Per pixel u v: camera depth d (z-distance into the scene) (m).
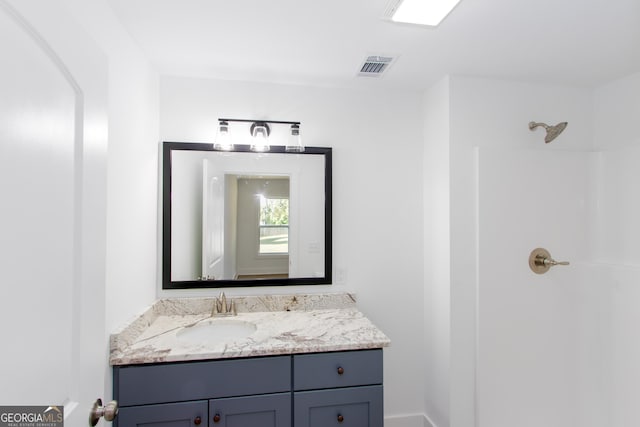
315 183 1.98
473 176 1.84
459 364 1.80
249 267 1.92
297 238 1.97
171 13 1.28
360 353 1.46
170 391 1.32
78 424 0.75
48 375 0.65
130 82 1.44
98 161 0.85
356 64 1.72
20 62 0.57
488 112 1.86
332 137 2.02
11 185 0.55
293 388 1.42
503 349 1.82
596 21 1.31
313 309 1.93
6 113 0.54
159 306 1.78
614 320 1.82
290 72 1.82
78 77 0.75
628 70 1.76
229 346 1.40
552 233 1.89
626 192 1.81
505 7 1.22
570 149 1.96
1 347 0.53
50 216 0.65
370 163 2.05
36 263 0.61
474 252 1.83
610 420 1.83
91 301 0.81
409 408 2.06
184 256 1.86
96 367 0.84
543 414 1.85
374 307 2.04
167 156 1.83
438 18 1.30
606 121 1.92
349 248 2.03
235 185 1.92
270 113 1.96
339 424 1.45
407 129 2.07
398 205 2.07
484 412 1.79
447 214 1.83
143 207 1.61
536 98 1.92
